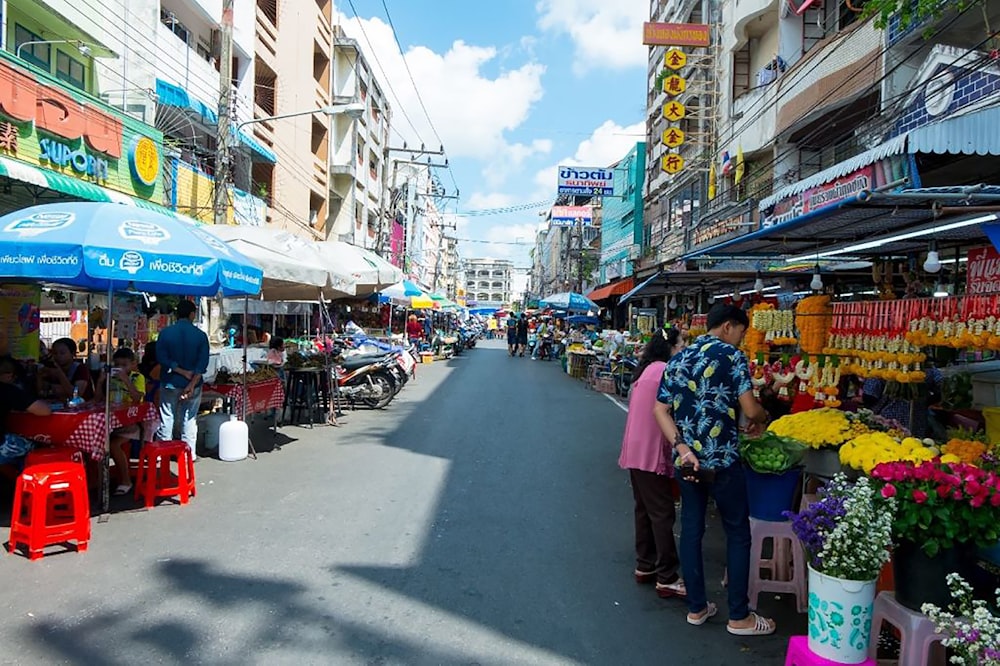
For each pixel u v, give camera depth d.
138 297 11.34
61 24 12.42
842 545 3.18
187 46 17.25
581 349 21.81
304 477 7.58
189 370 7.32
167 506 6.36
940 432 5.91
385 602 4.33
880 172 4.81
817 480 5.00
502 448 9.50
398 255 48.97
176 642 3.71
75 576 4.62
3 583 4.48
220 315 17.59
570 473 8.11
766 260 9.09
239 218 19.62
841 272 10.03
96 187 11.52
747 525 4.06
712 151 24.50
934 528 3.13
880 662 3.39
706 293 14.10
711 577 5.05
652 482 4.54
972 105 9.50
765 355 7.25
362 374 13.23
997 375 5.64
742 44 21.78
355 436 10.27
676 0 31.16
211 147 19.70
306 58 28.16
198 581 4.58
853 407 6.61
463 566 5.01
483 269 155.75
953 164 5.23
